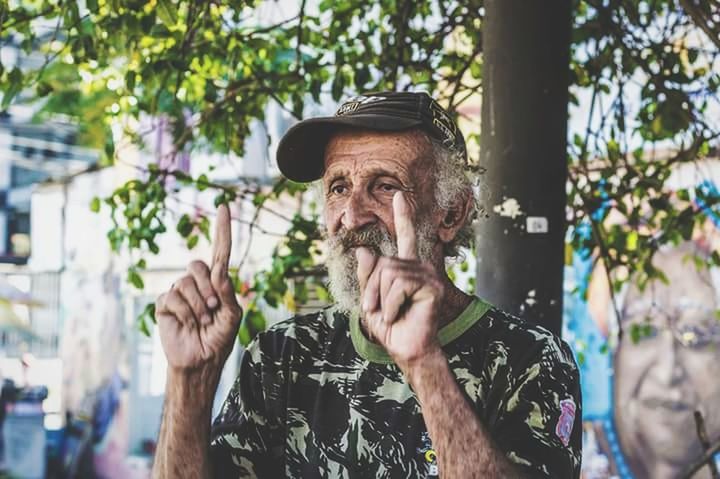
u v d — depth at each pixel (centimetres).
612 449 852
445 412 169
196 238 437
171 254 1138
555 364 199
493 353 202
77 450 1219
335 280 208
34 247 1220
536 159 299
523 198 298
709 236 789
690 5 353
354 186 209
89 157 1162
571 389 198
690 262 805
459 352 202
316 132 219
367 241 206
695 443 824
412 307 171
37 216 1216
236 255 903
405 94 216
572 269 841
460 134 224
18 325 1226
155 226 454
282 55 481
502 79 301
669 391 830
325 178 215
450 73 464
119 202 445
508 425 193
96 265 1205
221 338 188
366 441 201
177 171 436
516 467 173
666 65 434
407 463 198
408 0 428
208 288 189
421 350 170
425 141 213
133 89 404
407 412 200
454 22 431
